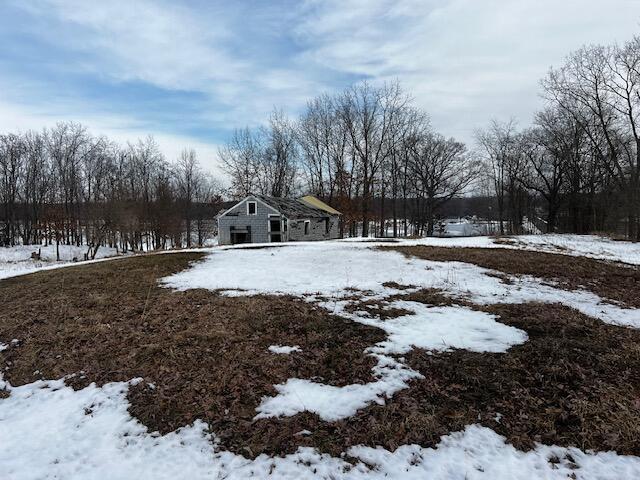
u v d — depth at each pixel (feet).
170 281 38.47
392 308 27.53
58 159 159.53
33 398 17.54
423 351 20.10
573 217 133.59
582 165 122.52
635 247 66.69
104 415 15.79
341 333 22.70
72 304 30.50
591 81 96.37
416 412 14.98
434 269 42.63
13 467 12.82
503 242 70.54
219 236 107.24
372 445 13.39
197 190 195.52
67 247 140.67
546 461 12.43
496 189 164.76
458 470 12.10
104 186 163.73
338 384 17.25
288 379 17.80
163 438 14.16
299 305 28.14
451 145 161.99
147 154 175.94
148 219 141.28
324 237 121.08
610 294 32.73
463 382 17.16
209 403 16.12
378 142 146.10
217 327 24.00
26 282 40.14
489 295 31.27
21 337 24.14
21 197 160.45
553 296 31.27
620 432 13.56
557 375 17.52
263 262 48.16
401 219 212.43
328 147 154.92
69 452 13.56
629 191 92.02
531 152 135.95
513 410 15.15
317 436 13.85
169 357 20.29
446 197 167.12
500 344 20.86
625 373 17.61
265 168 162.50
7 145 153.89
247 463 12.66
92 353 21.35
